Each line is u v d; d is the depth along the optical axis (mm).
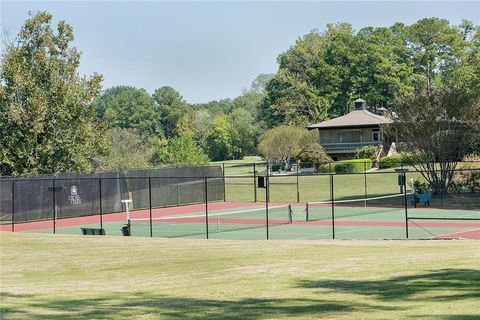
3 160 55062
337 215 47656
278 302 14172
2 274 21031
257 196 66938
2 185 46688
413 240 28438
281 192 69000
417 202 50812
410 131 55062
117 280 19016
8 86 55781
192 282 18000
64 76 58469
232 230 40156
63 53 58719
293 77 123562
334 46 118750
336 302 13805
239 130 159000
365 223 42250
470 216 43781
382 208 51438
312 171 85062
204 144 159125
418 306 12789
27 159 55781
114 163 71812
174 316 12953
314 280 17312
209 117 181500
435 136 54312
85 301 15336
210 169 61156
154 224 45031
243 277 18484
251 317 12516
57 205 49719
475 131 53938
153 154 101125
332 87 118938
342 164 79438
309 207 54719
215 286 17031
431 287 15094
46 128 57219
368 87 116688
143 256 24500
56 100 57188
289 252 24250
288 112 117062
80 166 58250
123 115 182750
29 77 55812
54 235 34188
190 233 39031
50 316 13414
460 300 13172
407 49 124062
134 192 55031
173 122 185500
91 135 59844
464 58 120062
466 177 55500
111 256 24828
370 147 86688
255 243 28312
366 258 21656
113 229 42625
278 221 44844
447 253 22172
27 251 27109
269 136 95438
